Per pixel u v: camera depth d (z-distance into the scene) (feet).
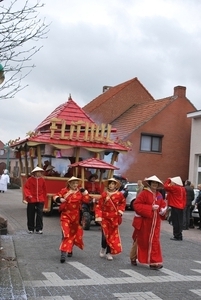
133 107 127.54
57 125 60.85
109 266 28.14
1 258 28.63
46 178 56.08
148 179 27.78
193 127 97.04
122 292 21.99
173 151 107.34
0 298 19.08
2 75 23.86
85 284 23.26
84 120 63.62
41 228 41.65
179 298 21.33
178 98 109.09
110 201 30.14
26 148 61.67
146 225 27.68
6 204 75.05
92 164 51.01
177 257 33.37
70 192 29.68
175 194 43.75
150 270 27.45
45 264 27.94
